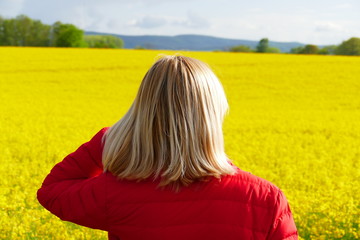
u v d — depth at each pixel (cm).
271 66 2931
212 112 144
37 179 638
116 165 146
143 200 143
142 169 142
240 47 7794
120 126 151
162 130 143
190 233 141
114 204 145
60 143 944
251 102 2020
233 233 140
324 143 1127
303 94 2209
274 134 1244
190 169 140
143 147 143
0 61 2859
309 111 1811
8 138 1030
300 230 459
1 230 423
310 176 720
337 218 472
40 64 2789
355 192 609
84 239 415
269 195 144
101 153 157
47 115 1536
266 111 1794
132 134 147
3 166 714
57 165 159
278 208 142
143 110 145
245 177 147
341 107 1925
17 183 625
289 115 1680
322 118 1606
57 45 7294
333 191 595
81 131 1170
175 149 140
